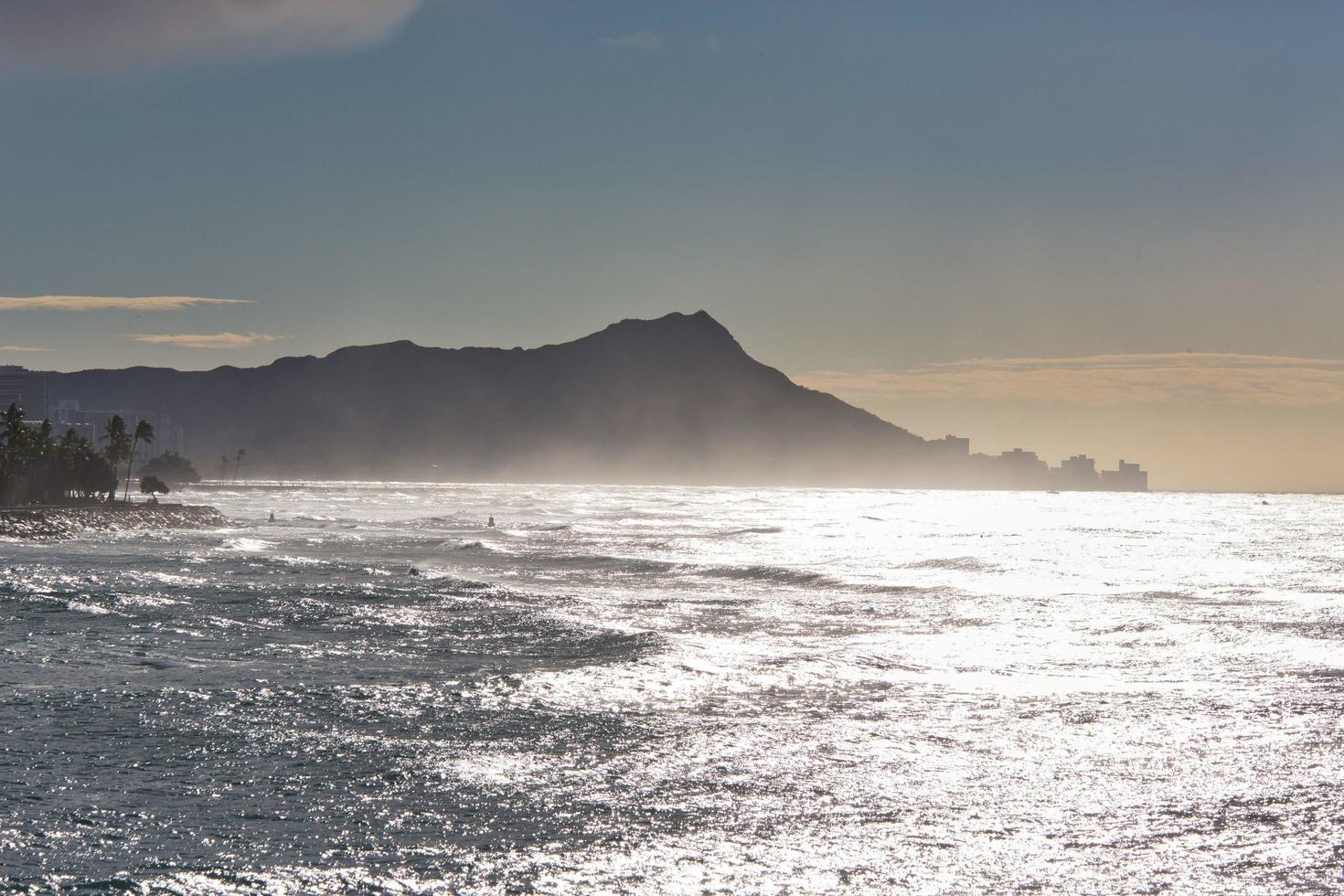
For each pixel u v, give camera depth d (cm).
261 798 2953
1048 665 5053
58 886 2348
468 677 4638
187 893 2314
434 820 2773
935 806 2886
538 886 2350
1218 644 5712
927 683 4581
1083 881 2369
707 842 2614
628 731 3712
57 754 3369
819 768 3250
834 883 2359
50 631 5784
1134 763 3306
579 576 9612
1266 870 2430
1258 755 3391
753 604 7494
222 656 5134
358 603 7038
